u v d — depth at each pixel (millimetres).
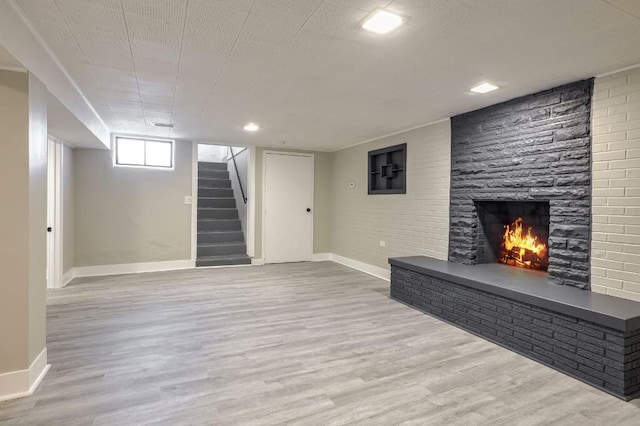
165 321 3439
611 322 2230
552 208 3139
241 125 4809
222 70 2801
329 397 2150
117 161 5574
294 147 6668
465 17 1966
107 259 5496
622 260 2670
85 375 2371
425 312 3803
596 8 1850
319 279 5359
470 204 3992
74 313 3637
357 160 6250
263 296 4375
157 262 5820
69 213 5027
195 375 2398
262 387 2256
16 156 2131
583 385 2342
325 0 1816
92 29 2143
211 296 4340
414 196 4871
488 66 2678
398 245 5184
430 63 2635
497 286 3004
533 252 3793
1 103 2090
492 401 2131
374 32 2158
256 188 6531
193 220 6055
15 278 2133
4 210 2107
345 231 6625
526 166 3359
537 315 2703
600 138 2799
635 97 2596
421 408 2047
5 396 2088
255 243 6535
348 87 3197
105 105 3842
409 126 4789
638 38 2188
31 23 2072
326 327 3336
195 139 5914
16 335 2133
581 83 2928
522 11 1893
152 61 2631
